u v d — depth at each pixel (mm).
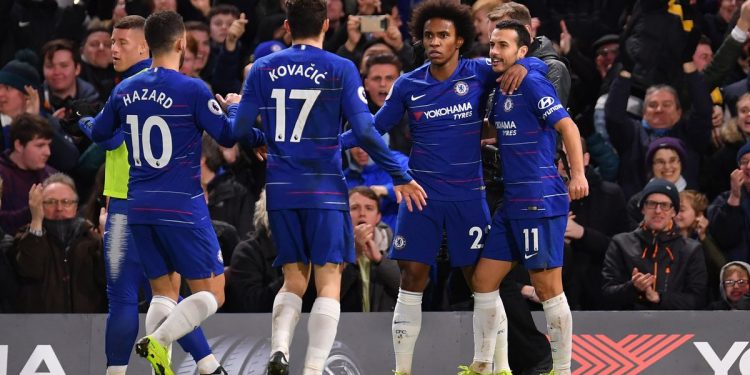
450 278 28094
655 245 29266
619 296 28688
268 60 21375
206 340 23750
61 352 25125
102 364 25094
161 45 21781
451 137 22406
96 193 29141
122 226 22984
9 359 25047
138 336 25250
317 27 21453
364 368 24984
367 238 27578
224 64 36250
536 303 27672
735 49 36562
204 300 21234
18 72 35031
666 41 36781
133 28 23219
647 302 28469
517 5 23625
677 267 29047
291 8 21422
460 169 22406
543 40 24234
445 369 25031
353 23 35750
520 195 22047
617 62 37281
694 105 35094
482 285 22547
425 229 22594
